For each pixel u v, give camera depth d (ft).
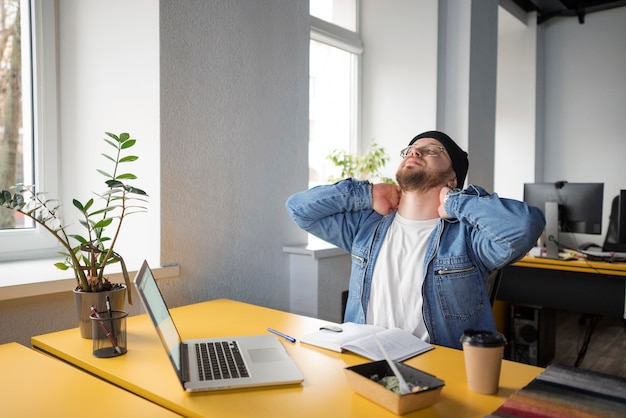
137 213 6.56
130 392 3.51
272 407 3.12
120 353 4.11
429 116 11.11
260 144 7.64
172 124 6.38
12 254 6.57
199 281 6.86
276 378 3.50
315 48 10.91
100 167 6.83
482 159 11.60
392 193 5.59
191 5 6.55
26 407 3.12
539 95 17.66
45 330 5.61
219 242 7.09
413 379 3.28
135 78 6.42
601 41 16.96
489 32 11.82
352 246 5.67
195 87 6.64
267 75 7.71
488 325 5.08
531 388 3.25
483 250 4.93
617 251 11.33
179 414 3.15
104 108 6.75
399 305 5.09
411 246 5.24
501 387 3.43
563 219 10.52
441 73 11.17
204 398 3.26
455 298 4.96
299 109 8.32
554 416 2.84
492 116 12.03
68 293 5.80
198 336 4.68
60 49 7.13
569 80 17.57
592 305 9.73
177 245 6.54
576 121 17.48
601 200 10.17
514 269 10.50
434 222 5.28
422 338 4.98
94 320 4.05
